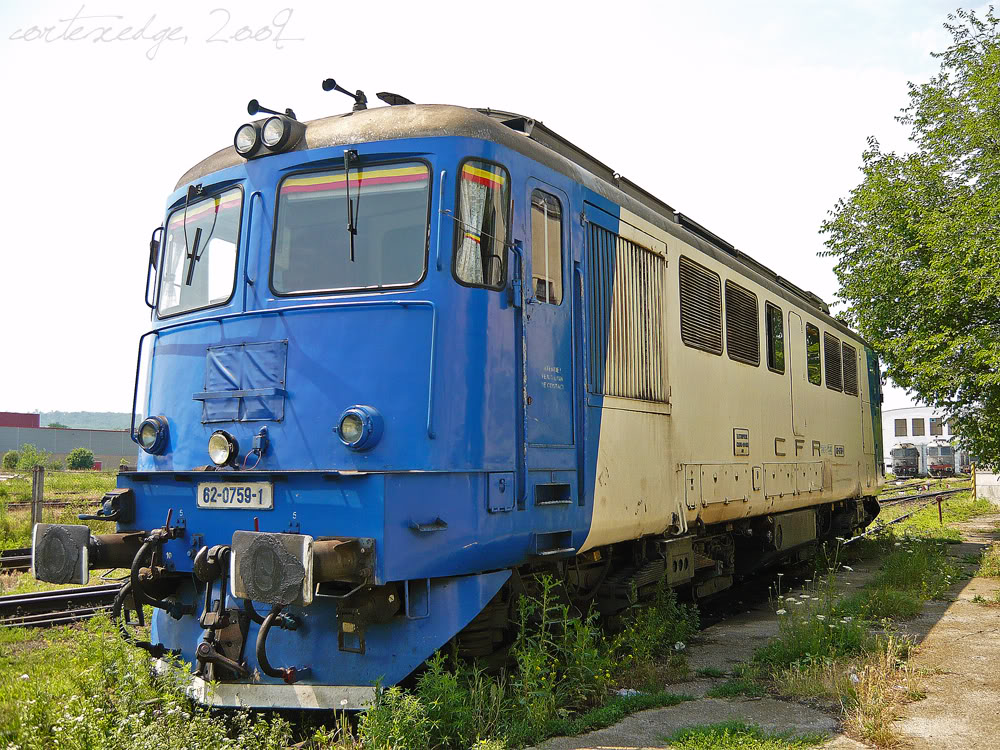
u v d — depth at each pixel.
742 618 9.36
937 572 11.39
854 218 17.91
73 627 8.09
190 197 6.29
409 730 4.49
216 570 5.20
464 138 5.45
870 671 6.03
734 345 9.50
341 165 5.58
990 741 4.91
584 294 6.48
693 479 8.13
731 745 4.78
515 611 5.80
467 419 5.23
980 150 15.72
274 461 5.36
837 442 13.73
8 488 26.27
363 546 4.72
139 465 6.26
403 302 5.20
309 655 5.18
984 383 14.00
